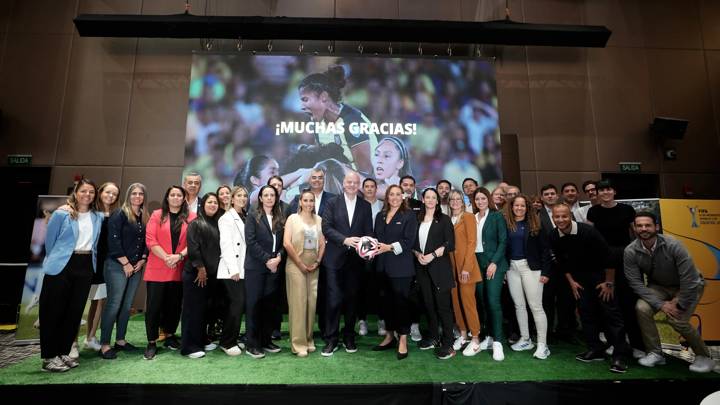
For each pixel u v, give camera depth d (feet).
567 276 10.57
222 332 10.19
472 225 10.77
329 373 8.73
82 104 17.92
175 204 10.44
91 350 10.46
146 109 18.04
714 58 19.94
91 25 16.34
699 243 12.26
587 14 19.76
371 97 17.62
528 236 10.54
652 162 18.92
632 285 9.92
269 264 9.88
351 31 16.87
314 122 17.31
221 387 8.02
